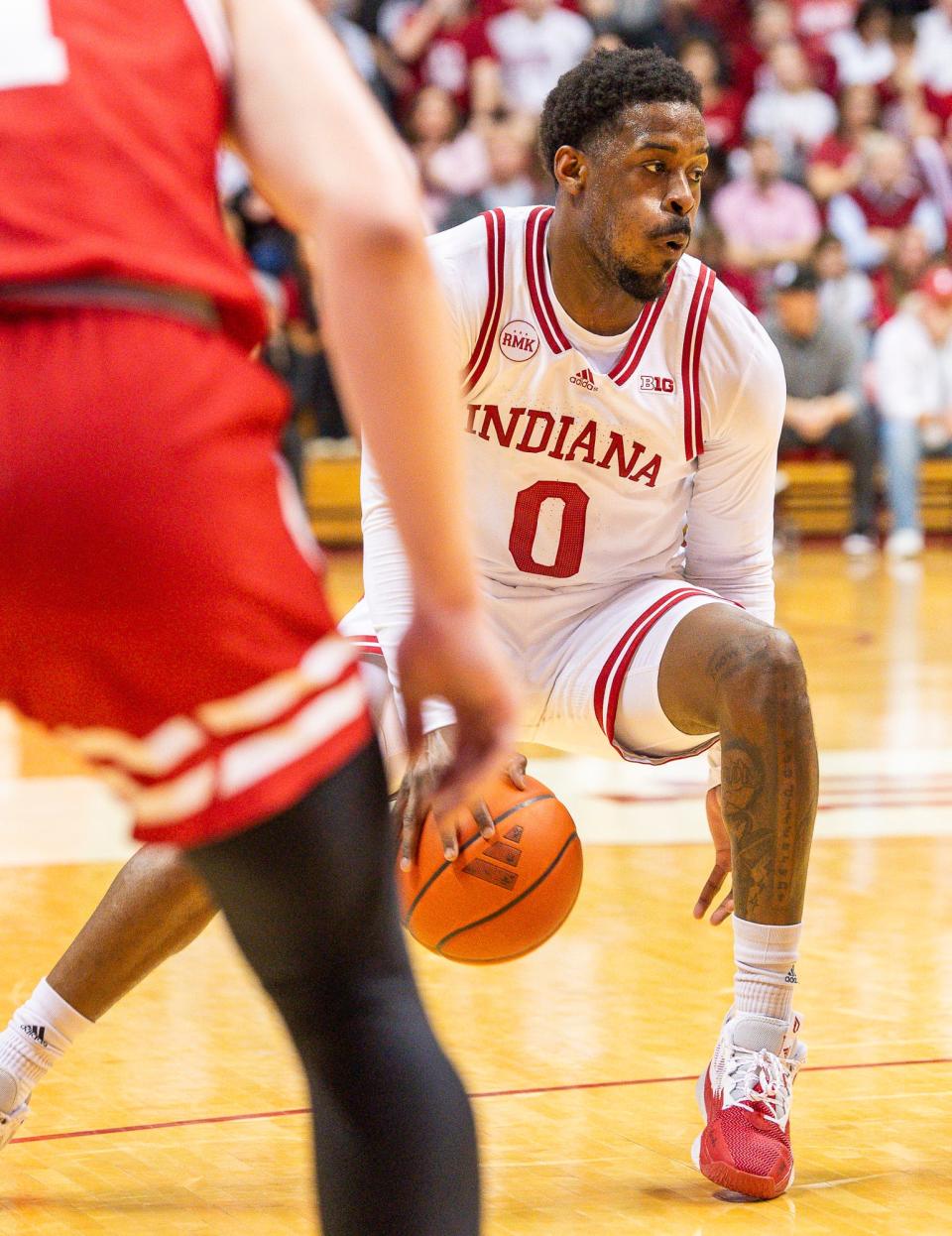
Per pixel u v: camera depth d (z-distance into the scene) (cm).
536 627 611
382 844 279
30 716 274
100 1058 627
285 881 269
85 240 256
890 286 2931
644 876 929
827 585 2441
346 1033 276
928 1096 586
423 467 253
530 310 567
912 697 1539
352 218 248
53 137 259
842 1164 526
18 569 251
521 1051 636
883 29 3322
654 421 581
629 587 616
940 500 3075
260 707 260
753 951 527
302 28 272
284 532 267
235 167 2622
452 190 2875
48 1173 516
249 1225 476
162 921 508
